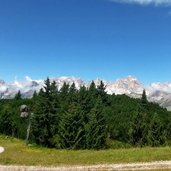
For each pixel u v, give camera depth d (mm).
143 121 112438
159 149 50188
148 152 47594
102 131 98688
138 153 47156
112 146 109062
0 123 129750
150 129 109000
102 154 47281
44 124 103000
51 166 41812
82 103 115625
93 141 96250
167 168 39531
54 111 105125
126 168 40000
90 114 101188
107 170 39281
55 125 103812
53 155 48719
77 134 94188
